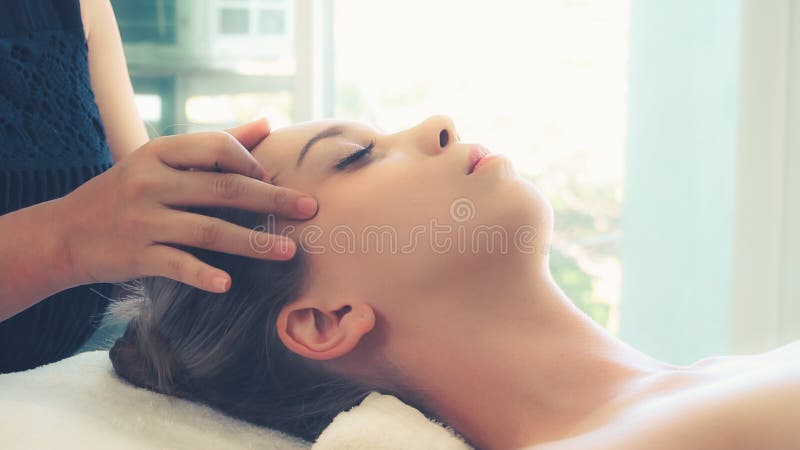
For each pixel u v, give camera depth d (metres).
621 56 2.66
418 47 2.68
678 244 2.08
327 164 0.90
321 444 0.74
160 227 0.78
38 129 1.04
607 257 2.93
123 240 0.79
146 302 0.95
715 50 1.99
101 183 0.81
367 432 0.74
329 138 0.92
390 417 0.77
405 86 2.71
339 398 0.90
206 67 2.00
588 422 0.80
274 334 0.90
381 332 0.87
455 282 0.85
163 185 0.78
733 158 1.96
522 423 0.84
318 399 0.91
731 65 1.95
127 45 1.99
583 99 2.72
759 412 0.70
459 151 0.88
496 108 2.75
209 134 0.80
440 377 0.86
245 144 0.95
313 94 2.00
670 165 2.08
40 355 1.03
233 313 0.91
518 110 2.75
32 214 0.83
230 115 2.01
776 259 1.87
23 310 0.89
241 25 2.00
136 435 0.81
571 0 2.65
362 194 0.87
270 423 0.92
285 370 0.91
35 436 0.77
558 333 0.87
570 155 2.81
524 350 0.85
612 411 0.80
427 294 0.85
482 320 0.86
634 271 2.15
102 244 0.80
